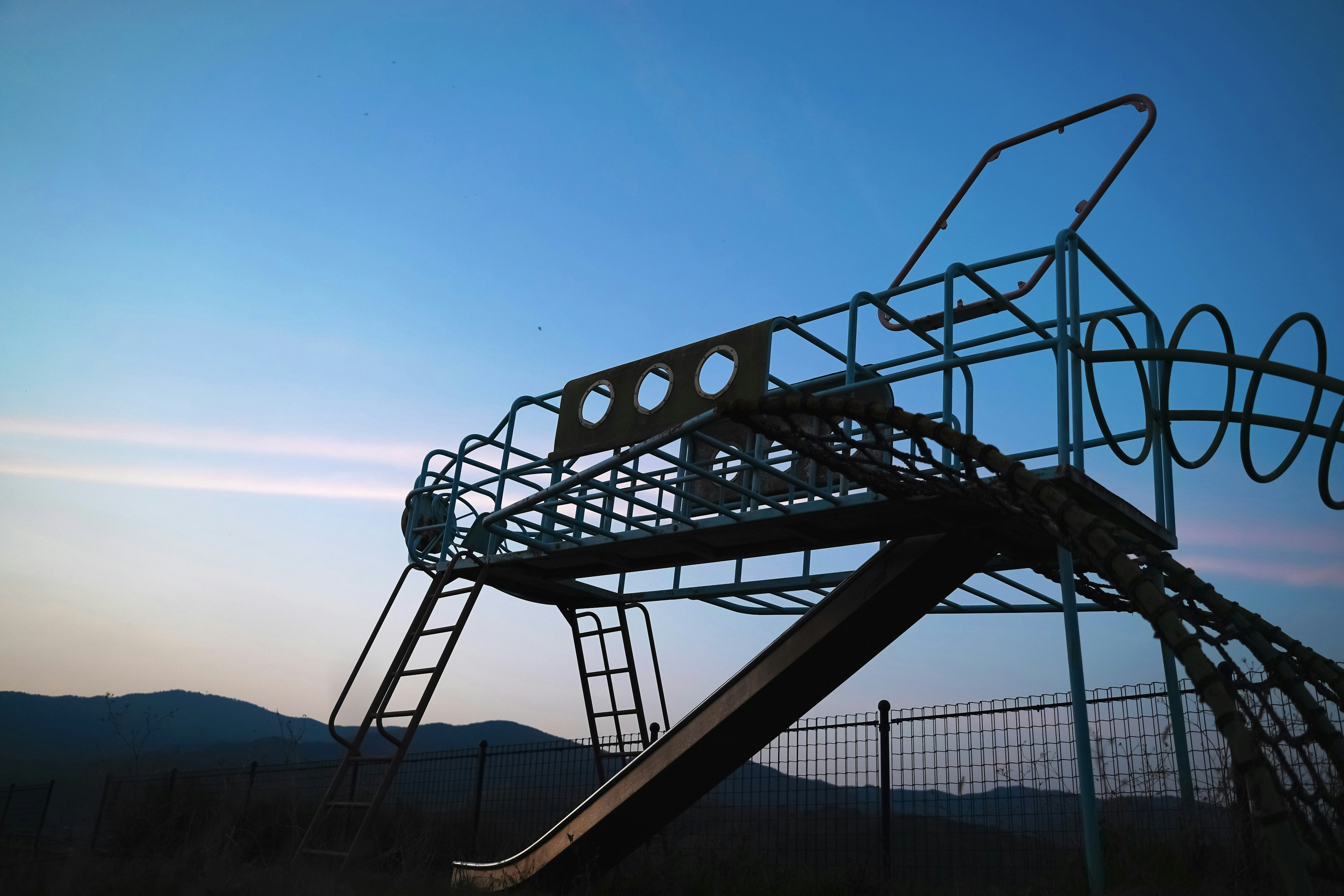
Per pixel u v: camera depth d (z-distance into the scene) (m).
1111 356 6.71
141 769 13.99
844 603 7.09
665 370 7.78
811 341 7.32
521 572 9.63
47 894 6.14
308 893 6.39
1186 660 3.56
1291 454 7.00
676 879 8.34
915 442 5.27
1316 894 3.49
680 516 7.80
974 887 6.93
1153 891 5.27
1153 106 9.02
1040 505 4.55
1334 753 4.21
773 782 9.26
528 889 7.94
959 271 6.34
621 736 10.63
